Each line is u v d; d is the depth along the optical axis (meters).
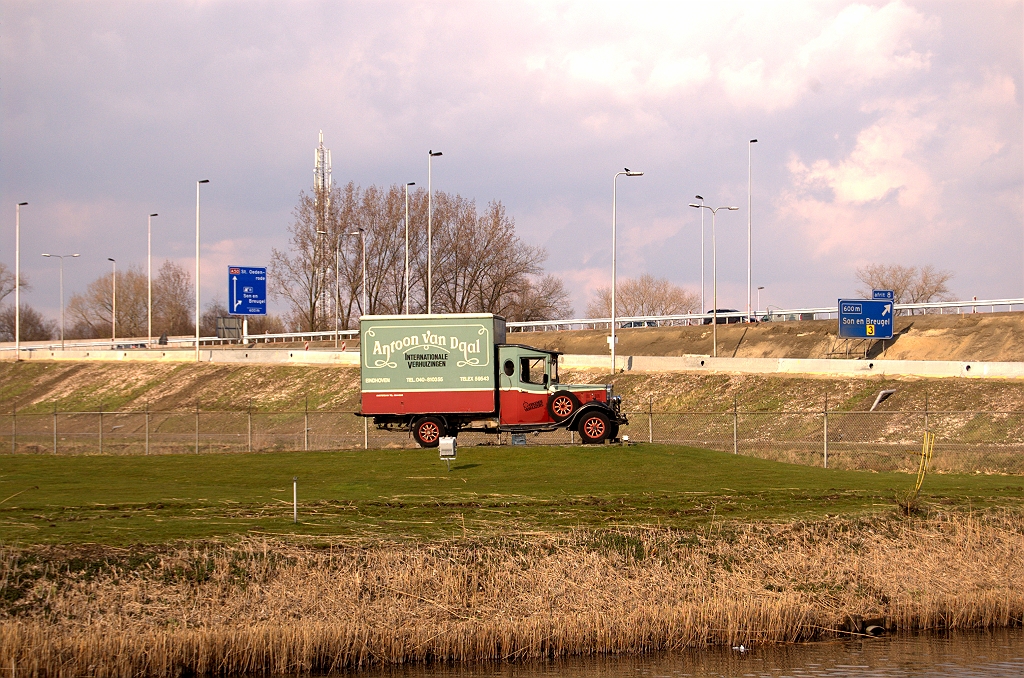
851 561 19.17
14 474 29.27
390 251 96.25
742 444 40.91
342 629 15.16
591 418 32.69
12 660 13.93
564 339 86.12
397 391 33.19
